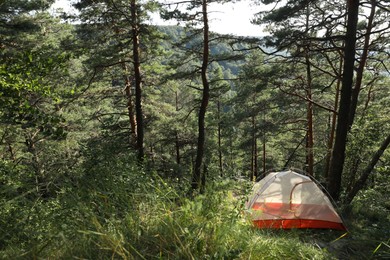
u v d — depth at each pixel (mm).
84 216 2795
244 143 25391
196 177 3781
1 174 3938
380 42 13969
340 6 13961
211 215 2887
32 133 14711
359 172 14039
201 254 2504
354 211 7848
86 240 2479
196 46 15719
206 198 3023
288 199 6555
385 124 12617
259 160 33344
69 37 15938
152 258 2418
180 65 16750
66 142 14969
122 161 3844
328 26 11305
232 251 2523
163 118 19859
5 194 3207
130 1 14688
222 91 19047
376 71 14906
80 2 14266
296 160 25875
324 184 12469
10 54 13570
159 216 2836
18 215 2840
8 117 4297
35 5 13922
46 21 19422
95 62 15273
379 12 14141
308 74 16609
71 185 3203
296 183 6781
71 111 19078
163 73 18312
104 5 14766
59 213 2859
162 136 23625
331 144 17266
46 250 2461
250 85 19766
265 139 25078
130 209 2887
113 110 20828
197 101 20359
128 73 17016
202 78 15633
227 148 28766
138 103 16125
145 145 20891
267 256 2773
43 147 14016
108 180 3281
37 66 4781
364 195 10602
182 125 21906
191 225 2684
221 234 2660
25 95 4852
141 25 14773
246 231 2992
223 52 15922
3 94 4273
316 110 20031
